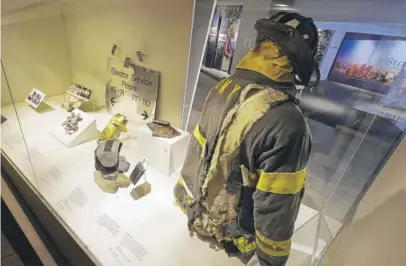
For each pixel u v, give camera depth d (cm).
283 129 59
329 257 78
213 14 107
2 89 145
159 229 97
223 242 87
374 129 75
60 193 111
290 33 59
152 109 151
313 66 62
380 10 68
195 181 86
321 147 90
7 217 113
